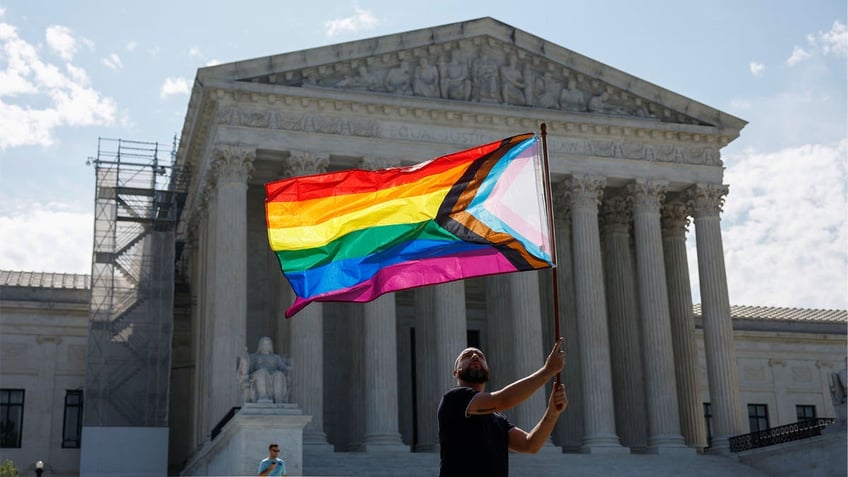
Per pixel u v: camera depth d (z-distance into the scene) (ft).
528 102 242.99
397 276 46.73
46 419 268.41
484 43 242.58
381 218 48.08
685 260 270.05
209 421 207.41
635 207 248.52
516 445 33.99
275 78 222.48
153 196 257.14
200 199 242.17
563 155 242.78
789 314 350.64
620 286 265.54
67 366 273.33
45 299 274.98
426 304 242.37
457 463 32.53
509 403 32.09
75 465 268.21
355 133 226.79
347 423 244.63
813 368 329.11
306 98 222.69
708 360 244.83
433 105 231.50
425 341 240.32
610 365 247.91
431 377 237.25
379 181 48.83
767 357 323.78
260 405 148.25
